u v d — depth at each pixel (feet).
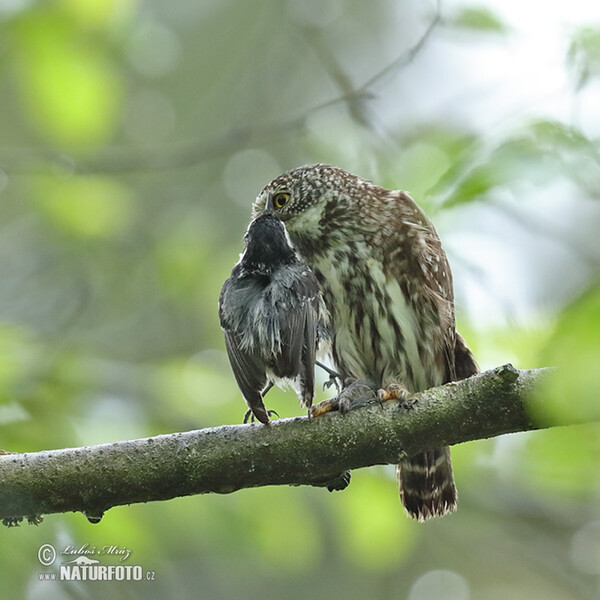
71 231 41.70
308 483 24.93
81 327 48.32
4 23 35.27
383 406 24.50
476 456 36.01
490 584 49.78
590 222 38.78
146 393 33.58
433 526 46.03
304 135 43.55
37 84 35.96
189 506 31.78
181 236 46.11
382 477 34.06
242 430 24.36
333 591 48.70
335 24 55.06
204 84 56.18
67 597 35.73
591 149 30.35
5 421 31.01
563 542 44.47
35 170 40.60
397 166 38.83
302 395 25.27
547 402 16.89
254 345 25.25
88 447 24.11
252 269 26.43
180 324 47.93
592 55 32.40
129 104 54.54
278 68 55.42
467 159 31.27
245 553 32.76
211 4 56.39
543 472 34.40
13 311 49.01
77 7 35.50
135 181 53.78
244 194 53.93
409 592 49.37
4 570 29.30
